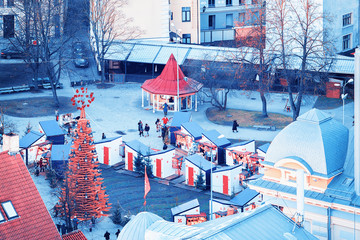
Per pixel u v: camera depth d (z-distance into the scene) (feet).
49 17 318.86
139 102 325.62
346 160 159.22
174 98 306.76
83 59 372.17
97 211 203.41
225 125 290.56
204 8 413.39
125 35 362.53
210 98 327.47
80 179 201.87
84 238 171.22
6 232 149.69
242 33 398.83
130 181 238.48
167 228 123.13
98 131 282.97
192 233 117.80
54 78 320.29
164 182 237.66
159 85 309.83
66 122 287.69
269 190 157.28
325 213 150.41
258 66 300.61
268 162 160.35
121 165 253.85
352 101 313.53
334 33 333.83
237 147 249.75
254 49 298.97
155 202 220.23
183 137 265.75
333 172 153.28
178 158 244.01
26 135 253.44
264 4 318.86
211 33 417.49
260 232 118.01
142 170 241.14
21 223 152.05
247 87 330.95
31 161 247.70
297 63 319.06
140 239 146.72
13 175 157.38
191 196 226.17
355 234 147.74
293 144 157.28
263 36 296.30
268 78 294.66
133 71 357.82
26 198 155.84
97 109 312.09
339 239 150.30
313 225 152.87
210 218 199.41
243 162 243.19
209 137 256.11
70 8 395.14
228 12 415.85
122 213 211.20
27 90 335.06
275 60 320.70
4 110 292.20
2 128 254.27
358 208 144.56
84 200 201.26
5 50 375.04
